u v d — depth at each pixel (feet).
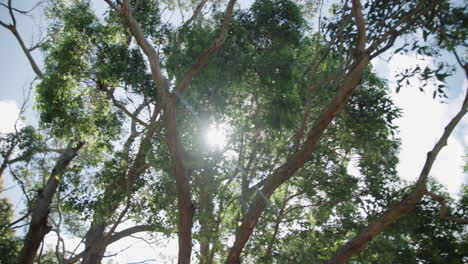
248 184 40.24
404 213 24.26
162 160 37.17
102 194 38.22
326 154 41.47
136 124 43.70
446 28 25.34
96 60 39.09
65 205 39.78
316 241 39.70
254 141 41.14
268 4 38.65
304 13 39.45
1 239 51.29
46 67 41.27
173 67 37.83
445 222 37.65
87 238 53.36
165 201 37.50
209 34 37.22
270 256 36.35
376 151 39.22
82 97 41.01
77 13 41.29
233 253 27.73
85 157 48.93
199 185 35.94
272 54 36.73
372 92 37.47
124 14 31.96
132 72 38.55
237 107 39.81
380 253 36.04
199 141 35.94
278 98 36.32
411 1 27.22
